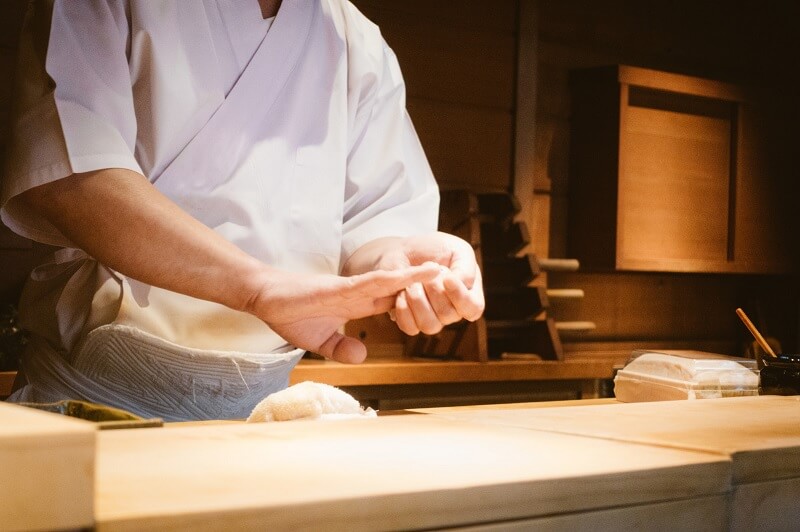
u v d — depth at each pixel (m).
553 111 4.07
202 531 0.65
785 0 4.83
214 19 1.72
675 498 0.92
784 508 1.05
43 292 1.78
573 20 4.13
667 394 1.73
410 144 2.10
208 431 1.03
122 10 1.61
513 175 3.93
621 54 4.28
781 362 1.73
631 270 3.99
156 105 1.65
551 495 0.83
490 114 3.89
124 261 1.44
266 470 0.81
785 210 4.49
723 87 4.23
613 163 3.94
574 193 4.10
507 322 3.60
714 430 1.17
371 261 1.77
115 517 0.63
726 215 4.34
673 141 4.13
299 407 1.26
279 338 1.80
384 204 1.98
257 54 1.76
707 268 4.22
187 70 1.68
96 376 1.69
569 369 3.60
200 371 1.70
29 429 0.62
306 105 1.85
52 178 1.43
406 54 3.67
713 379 1.71
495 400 3.52
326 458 0.88
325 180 1.85
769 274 4.49
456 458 0.91
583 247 4.05
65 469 0.61
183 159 1.70
